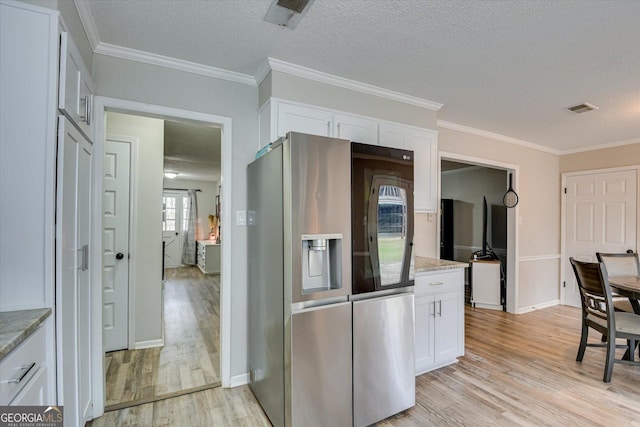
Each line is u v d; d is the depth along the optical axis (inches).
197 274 279.7
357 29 71.6
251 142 96.3
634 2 61.1
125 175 115.5
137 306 117.2
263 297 78.4
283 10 65.2
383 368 74.0
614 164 170.4
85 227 67.3
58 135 50.6
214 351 114.9
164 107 84.8
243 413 77.9
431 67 89.3
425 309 99.5
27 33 48.3
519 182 171.5
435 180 119.0
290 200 63.9
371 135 103.3
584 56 82.2
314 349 65.1
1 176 47.0
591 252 178.1
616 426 73.7
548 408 80.8
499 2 61.9
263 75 91.7
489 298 178.9
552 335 134.7
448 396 86.2
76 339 59.9
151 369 100.4
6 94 47.3
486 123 140.0
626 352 106.2
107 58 78.7
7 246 47.1
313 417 64.9
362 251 72.3
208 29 71.9
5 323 41.4
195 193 340.2
